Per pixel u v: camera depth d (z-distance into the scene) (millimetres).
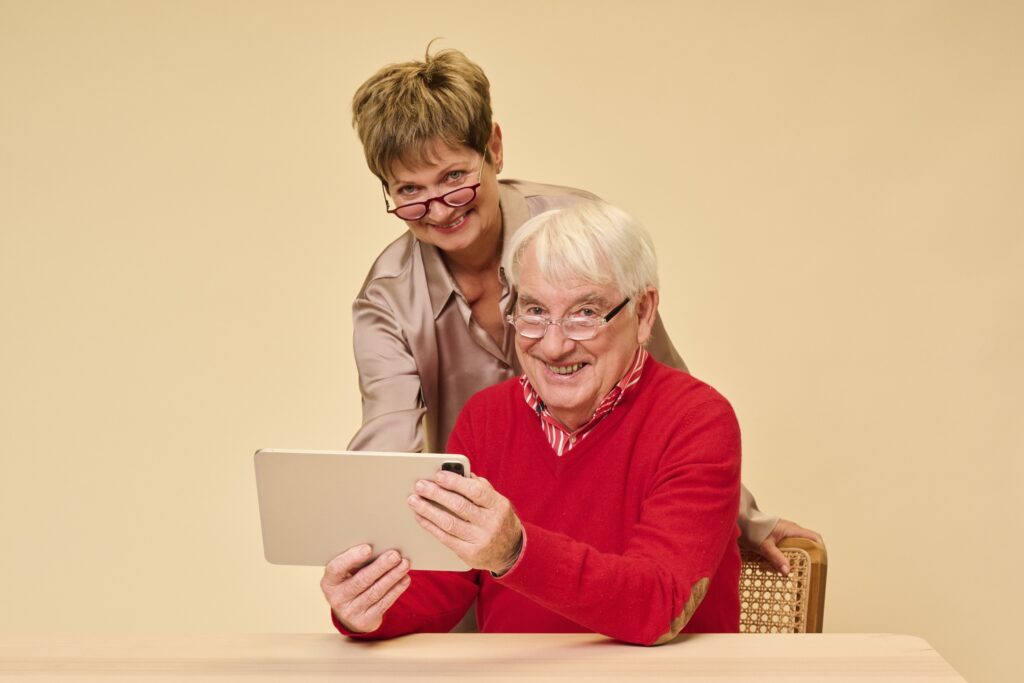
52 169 3039
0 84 3025
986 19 2824
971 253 2842
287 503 1234
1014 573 2812
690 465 1401
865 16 2877
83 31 3021
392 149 1776
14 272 3053
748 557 1827
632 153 2975
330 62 3018
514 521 1200
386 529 1239
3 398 3059
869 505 2875
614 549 1479
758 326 2934
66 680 1180
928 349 2861
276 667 1217
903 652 1255
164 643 1312
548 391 1465
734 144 2943
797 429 2914
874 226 2887
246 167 3041
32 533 3064
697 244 2955
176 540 3062
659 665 1207
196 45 3020
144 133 3037
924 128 2857
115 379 3061
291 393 3059
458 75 1776
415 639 1326
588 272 1402
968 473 2838
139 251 3057
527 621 1479
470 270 1966
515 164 2998
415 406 1979
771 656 1238
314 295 3053
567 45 2979
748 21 2926
